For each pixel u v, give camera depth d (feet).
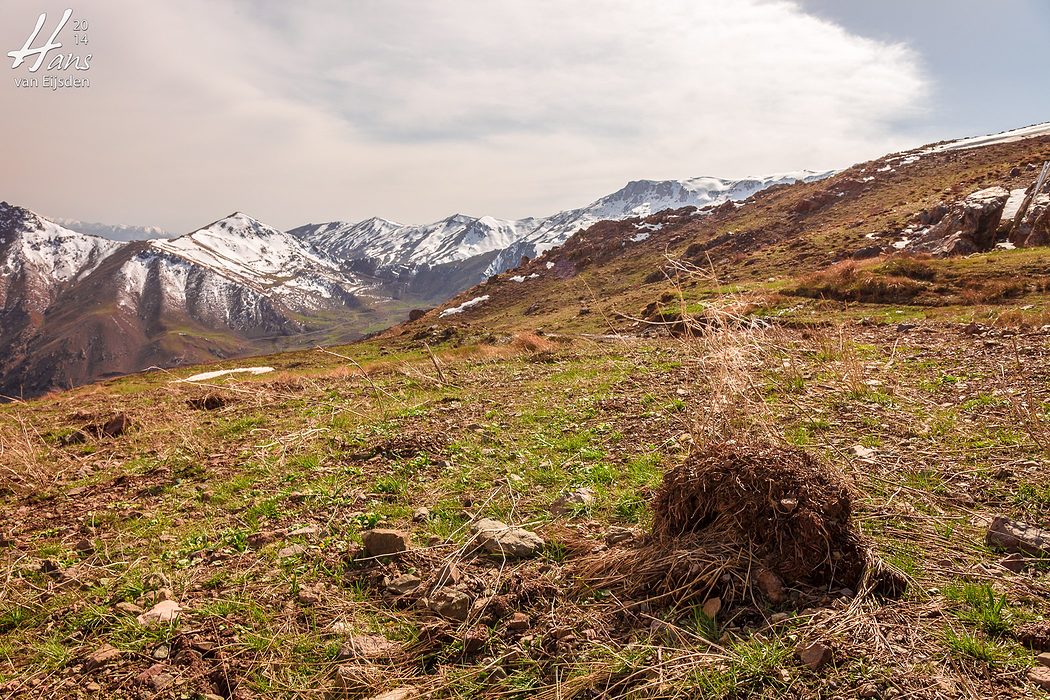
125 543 19.12
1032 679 9.05
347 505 20.36
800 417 23.41
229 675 11.77
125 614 14.06
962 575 12.20
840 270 91.91
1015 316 50.03
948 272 82.74
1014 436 19.08
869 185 235.20
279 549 16.97
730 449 13.94
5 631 14.38
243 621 13.44
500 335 128.16
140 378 115.55
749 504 12.71
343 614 13.50
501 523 16.69
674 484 14.06
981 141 279.28
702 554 12.68
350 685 11.38
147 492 25.13
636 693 10.07
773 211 252.21
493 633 12.25
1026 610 10.77
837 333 44.04
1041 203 109.60
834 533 12.32
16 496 27.07
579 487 19.40
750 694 9.64
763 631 10.97
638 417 27.20
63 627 14.06
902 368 31.60
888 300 77.30
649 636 11.36
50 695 11.53
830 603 11.40
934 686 9.19
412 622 13.10
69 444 38.75
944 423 21.18
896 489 16.56
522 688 10.69
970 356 33.35
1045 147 211.61
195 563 16.72
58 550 19.33
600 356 51.70
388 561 15.46
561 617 12.43
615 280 232.12
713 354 25.26
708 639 11.08
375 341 159.43
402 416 33.96
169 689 11.41
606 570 13.73
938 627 10.56
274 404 45.75
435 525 17.81
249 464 27.27
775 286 94.53
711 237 245.04
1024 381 25.88
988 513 14.71
